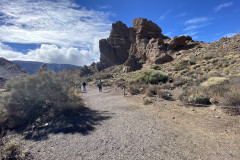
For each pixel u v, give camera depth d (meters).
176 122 6.19
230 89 8.02
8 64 27.89
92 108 9.65
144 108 8.77
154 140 4.68
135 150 4.10
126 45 63.56
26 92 7.88
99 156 3.86
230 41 30.39
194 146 4.22
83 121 6.94
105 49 64.12
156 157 3.72
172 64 29.72
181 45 40.00
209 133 4.95
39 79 8.85
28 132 6.07
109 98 13.16
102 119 7.15
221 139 4.48
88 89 23.52
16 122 6.95
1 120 6.78
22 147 4.45
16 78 8.64
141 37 50.25
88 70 63.75
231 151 3.84
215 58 22.64
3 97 7.75
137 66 44.22
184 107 7.99
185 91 10.29
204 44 37.28
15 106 7.64
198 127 5.49
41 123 7.10
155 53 39.28
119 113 8.09
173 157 3.71
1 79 18.94
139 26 51.34
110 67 58.97
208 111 6.89
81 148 4.34
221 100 7.11
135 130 5.57
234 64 16.56
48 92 8.80
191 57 30.50
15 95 7.83
